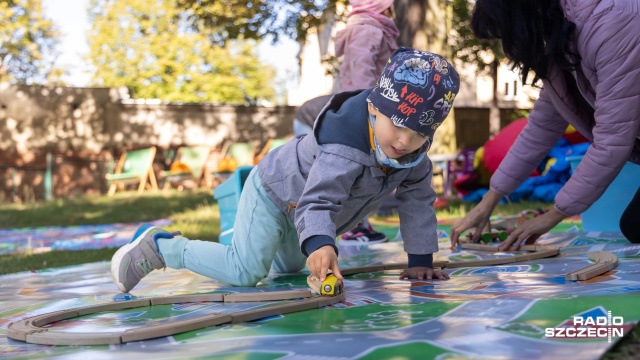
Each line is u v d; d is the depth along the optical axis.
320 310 2.07
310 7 10.45
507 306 1.86
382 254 3.91
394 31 4.64
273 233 2.74
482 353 1.42
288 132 17.89
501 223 4.26
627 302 1.77
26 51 26.52
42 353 1.70
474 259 3.21
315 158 2.55
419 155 2.41
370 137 2.41
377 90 2.33
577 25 2.72
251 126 17.77
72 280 3.46
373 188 2.55
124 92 17.27
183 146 17.36
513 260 3.05
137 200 12.41
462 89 19.42
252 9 10.75
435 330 1.65
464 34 13.52
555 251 3.17
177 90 30.81
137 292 2.83
